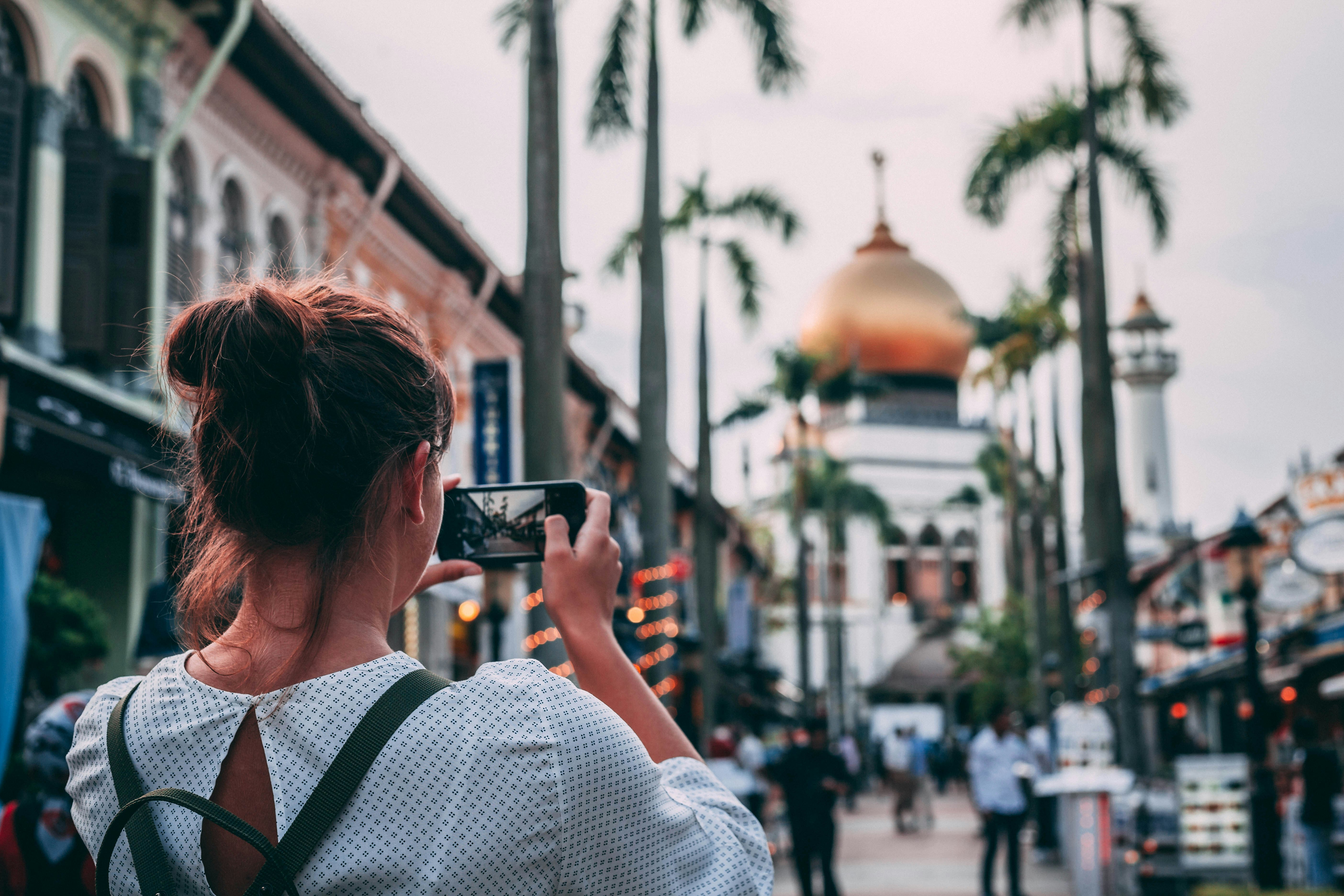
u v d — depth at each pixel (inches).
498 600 401.1
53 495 436.5
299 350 50.5
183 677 50.8
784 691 2244.1
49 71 406.6
